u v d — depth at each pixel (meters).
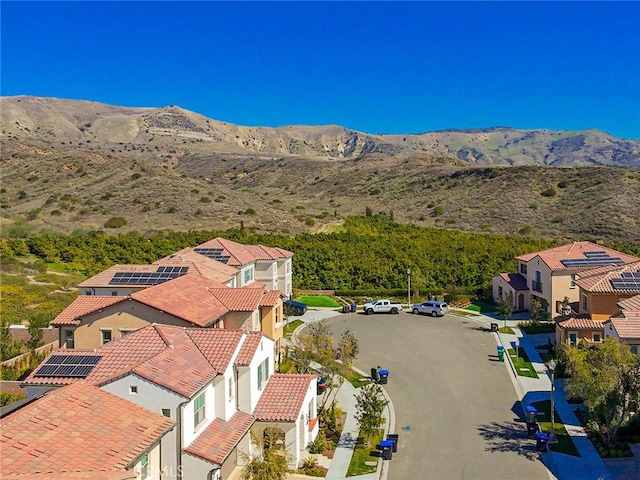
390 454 25.88
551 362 27.81
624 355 25.75
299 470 24.77
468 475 24.36
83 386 20.48
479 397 33.75
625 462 25.09
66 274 61.31
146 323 29.97
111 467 16.64
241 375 25.09
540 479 23.88
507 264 68.00
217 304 33.09
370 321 53.78
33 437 17.09
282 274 56.72
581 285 42.44
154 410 20.67
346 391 35.12
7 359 35.84
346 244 73.12
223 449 21.70
